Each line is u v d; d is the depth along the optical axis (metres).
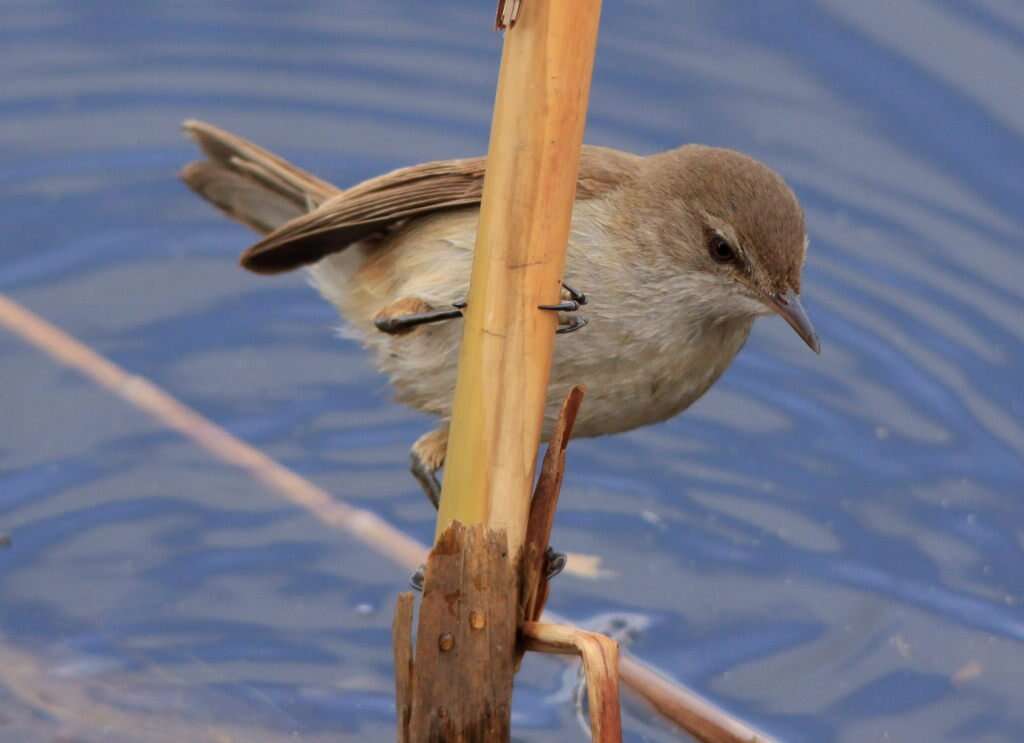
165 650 10.77
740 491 12.70
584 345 9.18
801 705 10.68
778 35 15.70
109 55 16.45
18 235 14.91
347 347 13.86
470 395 7.28
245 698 10.34
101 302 14.31
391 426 13.15
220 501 12.04
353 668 10.70
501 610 7.34
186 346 13.91
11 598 11.17
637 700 10.16
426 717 7.44
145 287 14.48
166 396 12.66
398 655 7.42
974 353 13.59
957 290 14.04
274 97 16.20
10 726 9.78
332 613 11.18
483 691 7.41
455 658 7.38
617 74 15.73
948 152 14.80
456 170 9.46
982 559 11.93
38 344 12.91
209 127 10.98
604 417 9.48
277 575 11.49
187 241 14.91
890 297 14.10
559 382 9.25
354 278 10.15
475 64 16.41
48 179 15.45
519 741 10.09
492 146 7.18
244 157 10.92
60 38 16.58
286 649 10.85
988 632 11.27
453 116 16.06
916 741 10.33
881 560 11.96
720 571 11.91
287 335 14.02
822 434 13.20
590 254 9.24
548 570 7.86
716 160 9.49
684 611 11.53
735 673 10.98
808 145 15.08
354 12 16.73
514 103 7.08
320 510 11.91
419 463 9.95
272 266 10.09
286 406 13.34
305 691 10.47
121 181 15.43
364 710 10.30
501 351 7.22
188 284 14.51
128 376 12.78
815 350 9.34
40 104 16.06
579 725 10.20
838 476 12.82
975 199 14.55
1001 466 12.70
